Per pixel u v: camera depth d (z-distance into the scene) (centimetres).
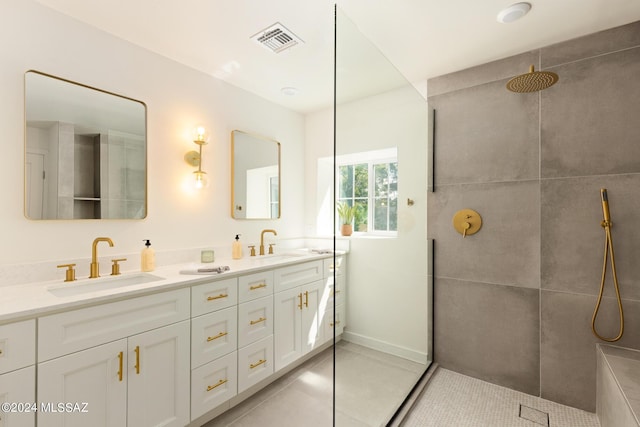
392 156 186
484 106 216
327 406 186
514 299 203
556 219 190
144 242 194
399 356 192
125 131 186
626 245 169
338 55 136
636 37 168
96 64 174
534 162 197
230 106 251
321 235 315
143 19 168
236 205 253
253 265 205
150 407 141
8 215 145
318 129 319
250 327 192
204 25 174
